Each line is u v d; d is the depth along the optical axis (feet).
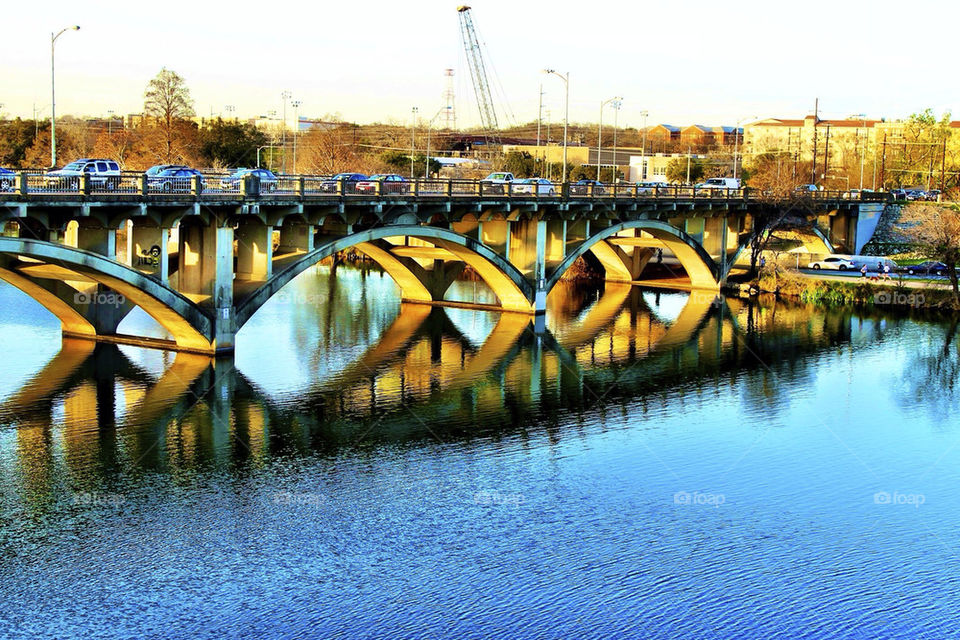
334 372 194.90
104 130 556.92
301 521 123.65
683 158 613.11
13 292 266.36
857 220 391.65
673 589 110.73
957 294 297.74
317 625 101.40
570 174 534.78
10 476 133.80
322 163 462.60
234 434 153.69
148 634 98.99
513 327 251.39
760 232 343.05
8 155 488.02
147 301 179.32
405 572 112.37
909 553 121.39
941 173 571.69
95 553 113.60
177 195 169.07
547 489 137.08
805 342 243.19
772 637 102.53
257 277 194.70
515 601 107.04
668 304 299.79
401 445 152.46
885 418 176.24
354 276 332.80
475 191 240.12
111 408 163.53
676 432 164.66
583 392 188.24
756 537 124.36
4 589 105.50
